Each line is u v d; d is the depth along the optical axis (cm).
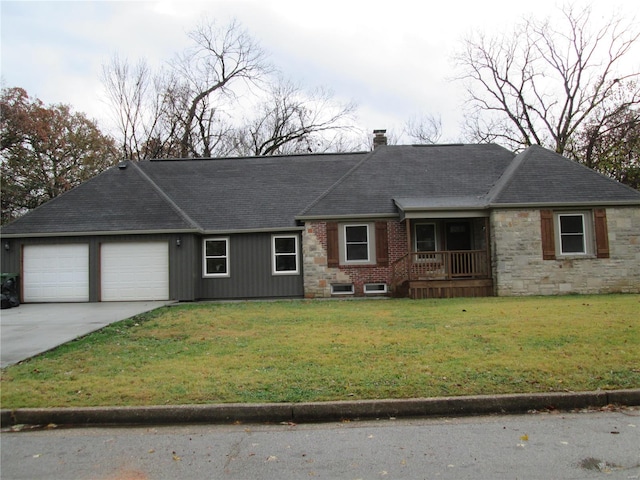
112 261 1823
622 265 1744
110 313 1388
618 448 468
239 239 1920
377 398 589
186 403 581
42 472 439
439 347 830
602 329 940
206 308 1495
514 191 1764
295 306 1498
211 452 478
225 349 871
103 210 1884
